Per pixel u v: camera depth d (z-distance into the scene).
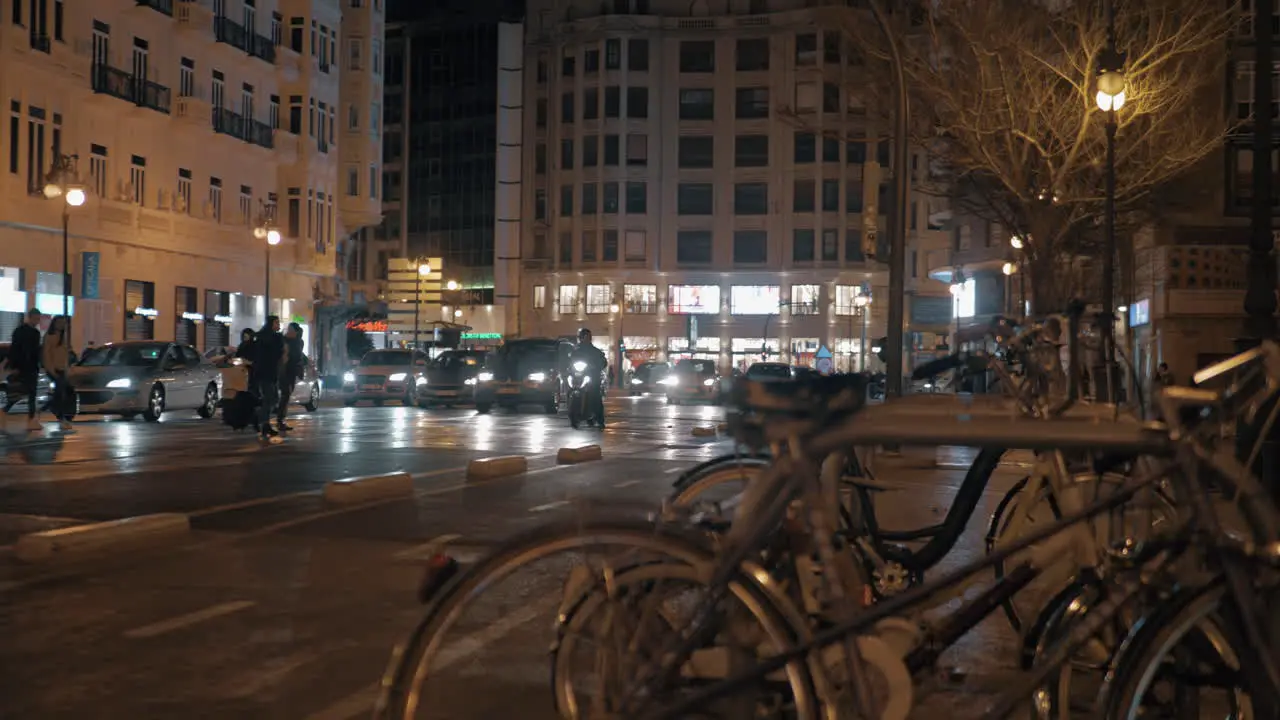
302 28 53.59
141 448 18.80
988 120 28.09
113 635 6.47
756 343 83.56
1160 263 40.97
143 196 43.19
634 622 3.43
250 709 5.13
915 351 81.50
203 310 47.47
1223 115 40.31
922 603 3.61
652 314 84.62
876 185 18.34
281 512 11.52
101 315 40.84
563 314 87.12
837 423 3.47
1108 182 24.94
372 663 5.91
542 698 5.18
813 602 3.54
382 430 26.02
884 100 30.62
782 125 82.56
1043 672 3.64
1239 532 3.41
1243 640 3.39
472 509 11.98
